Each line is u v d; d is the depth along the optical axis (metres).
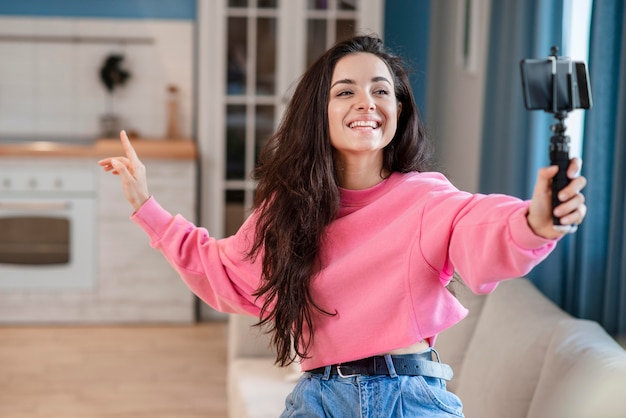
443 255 1.97
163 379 5.27
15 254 6.18
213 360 5.62
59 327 6.20
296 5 6.34
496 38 4.65
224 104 6.41
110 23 6.66
